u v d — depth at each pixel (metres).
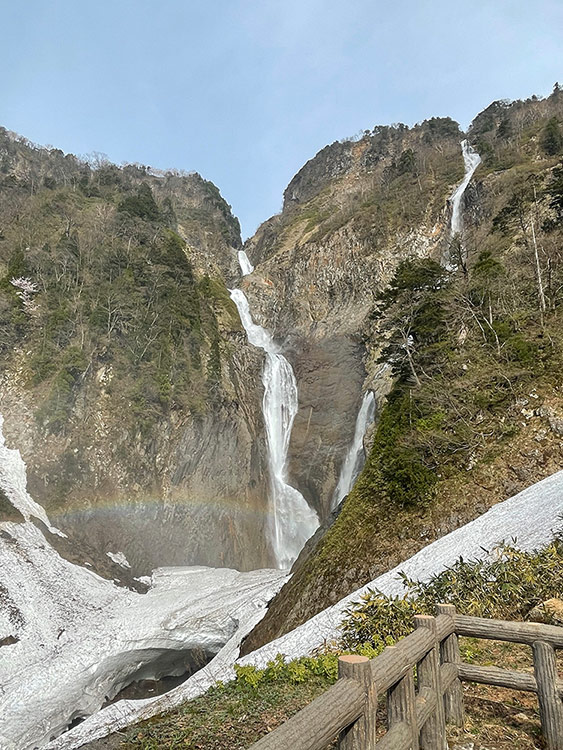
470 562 10.98
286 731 2.37
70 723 19.31
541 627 4.19
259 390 51.31
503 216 41.62
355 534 19.47
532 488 16.06
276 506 44.53
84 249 49.41
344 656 3.09
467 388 21.38
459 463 18.92
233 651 19.16
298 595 19.09
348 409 46.69
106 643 21.53
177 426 40.69
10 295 41.66
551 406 18.08
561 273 27.73
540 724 4.35
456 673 4.50
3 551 25.11
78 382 37.78
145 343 43.69
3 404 35.91
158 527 35.09
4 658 19.19
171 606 25.66
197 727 6.38
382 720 5.15
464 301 26.48
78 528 31.05
